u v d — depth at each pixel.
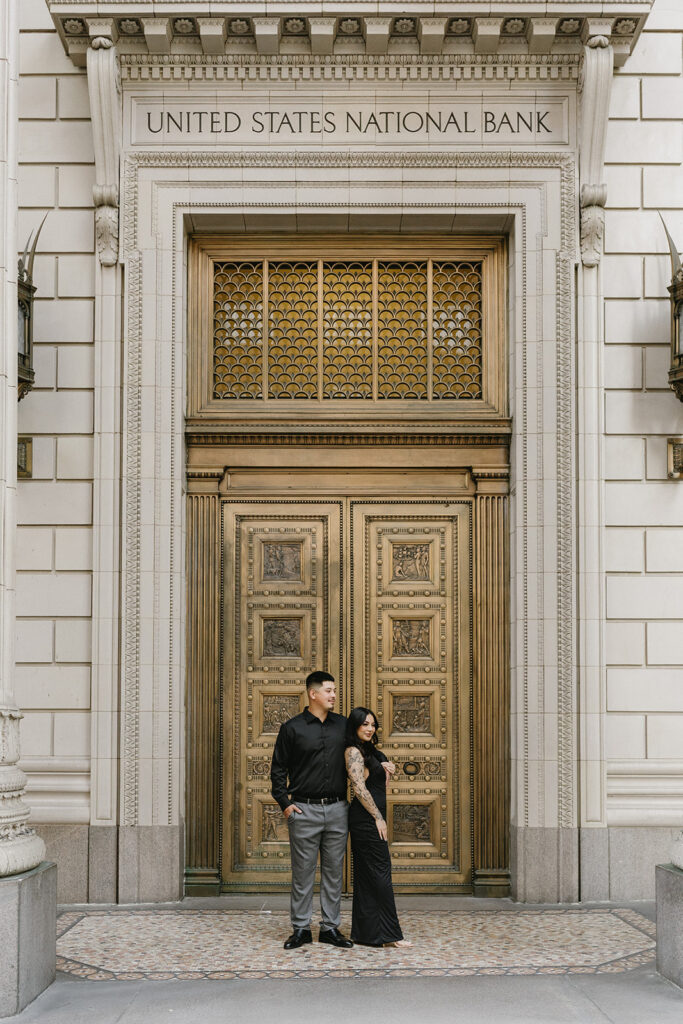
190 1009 6.75
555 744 9.85
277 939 8.44
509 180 10.23
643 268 10.29
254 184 10.22
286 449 10.41
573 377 10.13
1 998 6.59
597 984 7.24
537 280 10.20
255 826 10.20
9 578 7.42
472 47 10.15
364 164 10.22
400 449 10.41
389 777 10.23
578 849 9.82
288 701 10.33
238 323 10.59
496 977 7.39
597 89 9.98
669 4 10.45
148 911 9.44
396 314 10.62
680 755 9.96
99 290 10.15
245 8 9.75
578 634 9.98
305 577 10.40
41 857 7.29
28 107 10.35
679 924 7.16
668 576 10.09
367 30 9.89
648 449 10.16
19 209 10.30
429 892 10.12
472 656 10.29
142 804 9.80
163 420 10.10
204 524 10.29
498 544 10.30
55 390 10.16
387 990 7.11
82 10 9.76
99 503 10.01
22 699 9.96
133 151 10.18
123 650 9.90
